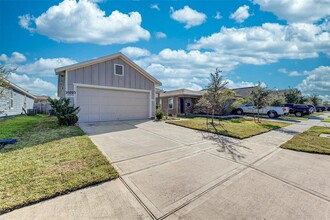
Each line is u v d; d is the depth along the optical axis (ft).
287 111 53.26
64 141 17.40
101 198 8.08
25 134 20.74
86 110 32.04
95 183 9.38
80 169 10.82
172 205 7.74
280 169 12.26
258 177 10.87
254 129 28.35
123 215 6.95
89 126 27.99
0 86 19.29
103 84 33.60
